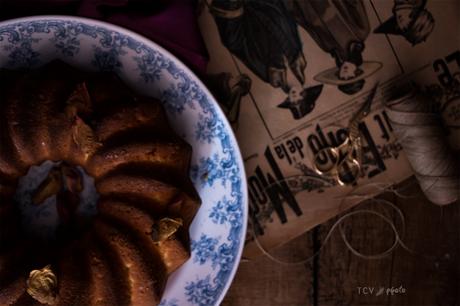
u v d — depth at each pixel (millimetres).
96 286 653
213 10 717
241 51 720
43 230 689
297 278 737
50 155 663
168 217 651
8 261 652
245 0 718
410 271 739
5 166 654
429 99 703
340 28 720
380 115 724
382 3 719
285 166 728
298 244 735
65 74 666
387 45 721
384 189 728
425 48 721
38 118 652
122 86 675
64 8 698
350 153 723
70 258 659
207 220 700
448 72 721
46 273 632
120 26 683
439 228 736
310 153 727
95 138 647
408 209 734
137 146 653
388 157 726
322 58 721
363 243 736
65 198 685
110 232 659
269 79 722
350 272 738
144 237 662
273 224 730
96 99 655
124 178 655
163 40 685
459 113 723
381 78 722
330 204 729
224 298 738
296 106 724
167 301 706
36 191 678
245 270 737
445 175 689
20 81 660
